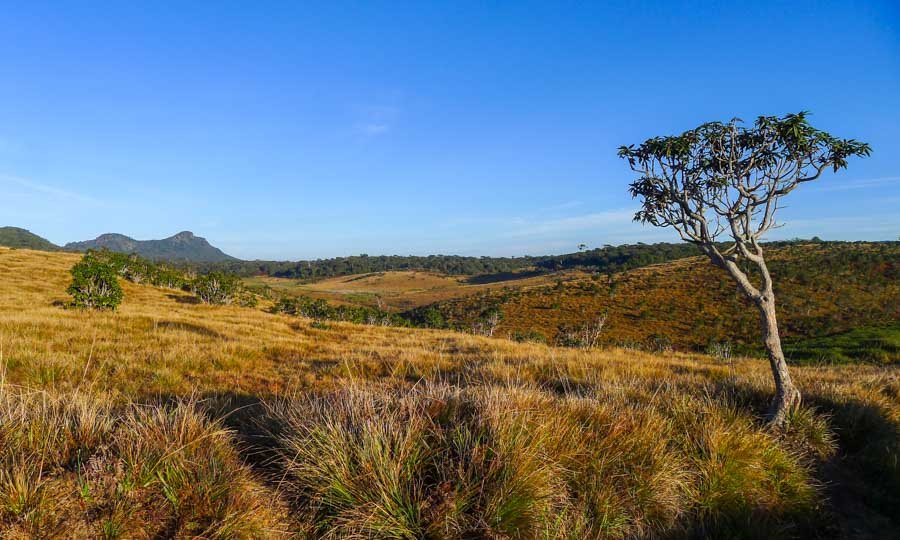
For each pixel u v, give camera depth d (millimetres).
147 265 50812
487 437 3285
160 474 2576
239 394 6199
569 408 4141
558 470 3283
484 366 8570
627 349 15617
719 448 3906
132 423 3109
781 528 3410
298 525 2707
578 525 3010
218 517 2482
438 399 3844
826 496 4035
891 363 18859
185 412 3279
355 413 3504
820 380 7262
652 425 4016
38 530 2176
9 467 2459
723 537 3295
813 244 91188
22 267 42625
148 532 2373
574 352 12680
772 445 4254
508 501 2867
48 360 7020
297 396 5414
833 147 4402
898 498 4035
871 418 5262
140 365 7887
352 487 2838
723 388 6156
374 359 10000
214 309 28953
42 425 2920
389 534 2678
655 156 5207
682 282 77188
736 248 5148
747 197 4898
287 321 22328
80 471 2543
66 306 18859
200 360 8859
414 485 2906
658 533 3221
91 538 2221
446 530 2701
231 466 2918
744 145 5078
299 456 3084
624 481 3418
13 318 11977
